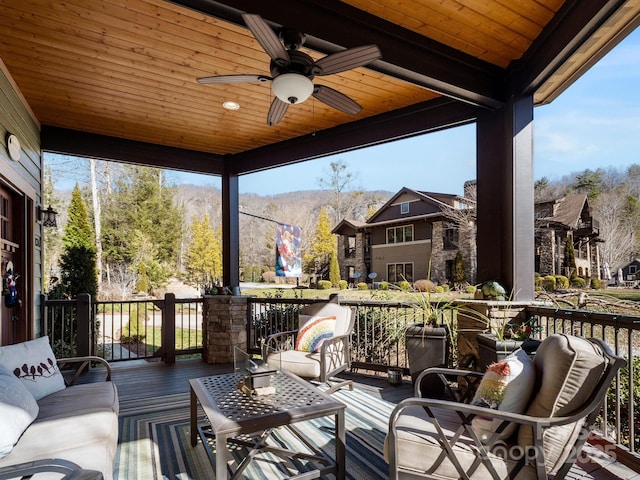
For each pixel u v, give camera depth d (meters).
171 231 17.72
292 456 2.54
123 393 4.09
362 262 16.55
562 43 2.95
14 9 2.90
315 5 2.85
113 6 2.88
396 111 4.74
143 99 4.42
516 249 3.74
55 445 1.91
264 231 19.83
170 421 3.28
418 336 3.92
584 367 1.71
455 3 2.92
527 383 1.87
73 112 4.73
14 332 4.19
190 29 3.18
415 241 14.94
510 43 3.44
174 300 5.55
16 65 3.67
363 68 3.44
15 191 4.09
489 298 3.72
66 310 6.29
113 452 2.13
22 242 4.29
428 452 1.86
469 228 12.31
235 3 2.57
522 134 3.77
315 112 4.79
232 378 2.93
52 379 2.70
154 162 5.86
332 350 3.83
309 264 17.84
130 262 16.34
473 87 3.68
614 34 2.77
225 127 5.26
